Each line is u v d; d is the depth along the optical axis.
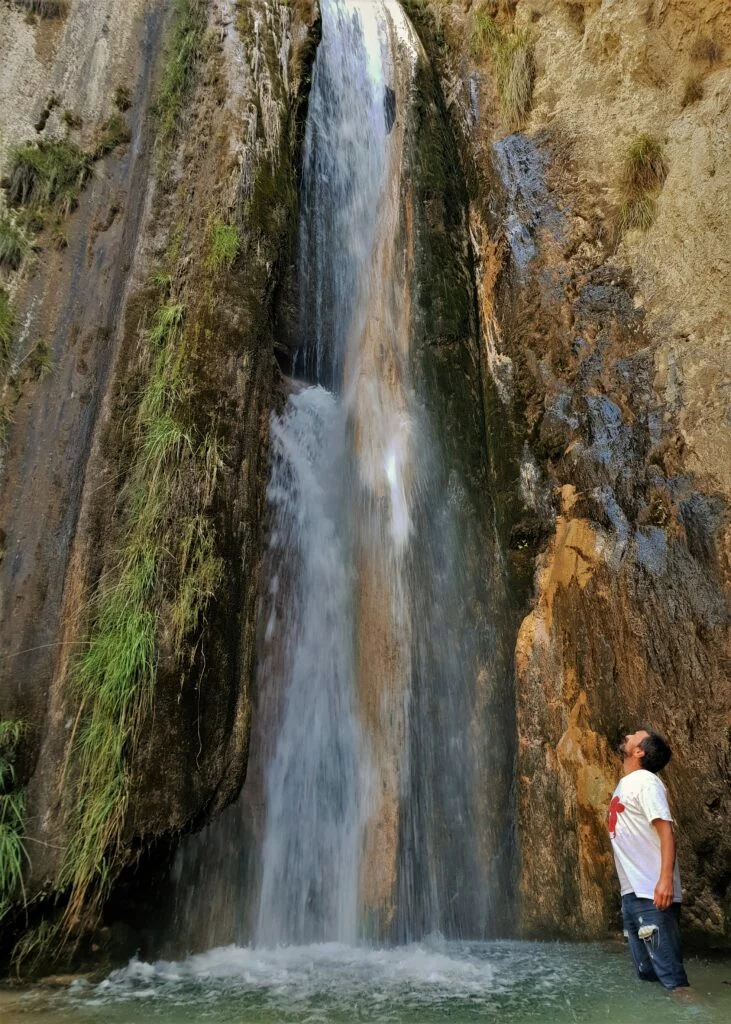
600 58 8.48
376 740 6.12
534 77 9.09
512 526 7.40
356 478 7.10
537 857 6.17
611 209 7.83
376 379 7.47
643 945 3.96
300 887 5.67
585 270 7.86
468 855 6.04
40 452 5.45
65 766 4.50
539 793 6.36
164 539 5.04
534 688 6.72
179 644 4.85
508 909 6.02
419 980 4.23
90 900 4.34
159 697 4.69
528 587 7.17
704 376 6.58
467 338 8.20
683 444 6.52
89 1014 3.49
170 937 4.85
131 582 4.88
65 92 6.86
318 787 6.07
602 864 5.89
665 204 7.40
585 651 6.52
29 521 5.21
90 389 5.79
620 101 8.16
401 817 5.86
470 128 9.51
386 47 9.95
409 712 6.23
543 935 5.86
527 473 7.54
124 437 5.45
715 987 4.02
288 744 5.99
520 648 6.93
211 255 6.11
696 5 7.67
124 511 5.20
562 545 7.02
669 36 7.90
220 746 4.95
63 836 4.34
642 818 3.98
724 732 5.56
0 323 5.69
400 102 9.23
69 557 5.16
